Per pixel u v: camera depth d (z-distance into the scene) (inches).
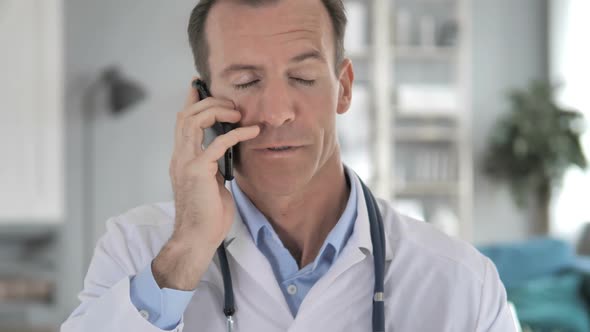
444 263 42.3
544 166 228.8
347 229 41.7
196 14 39.8
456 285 41.8
